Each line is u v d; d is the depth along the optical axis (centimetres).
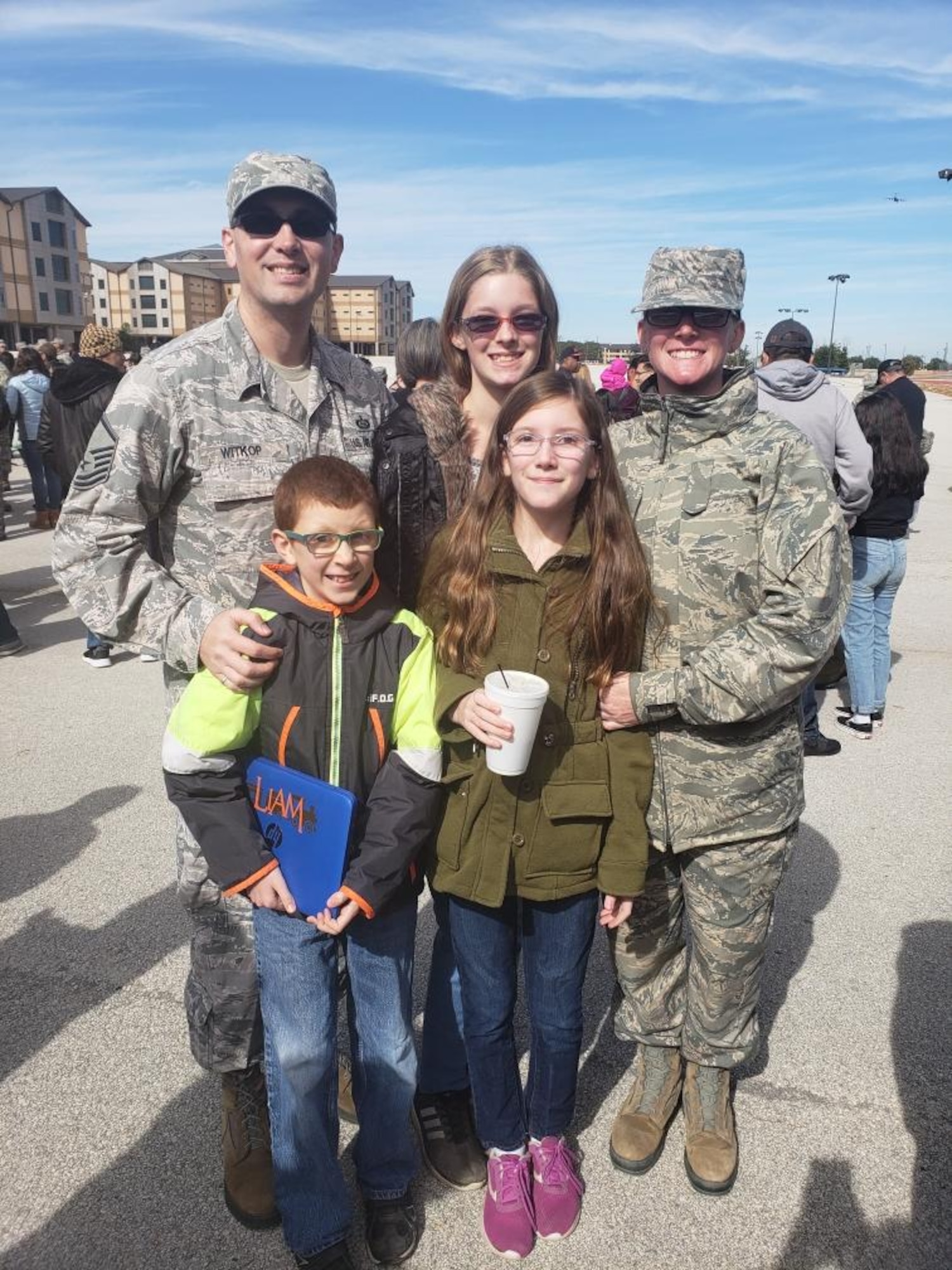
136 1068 245
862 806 405
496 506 187
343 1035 257
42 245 5612
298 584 178
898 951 302
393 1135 192
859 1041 260
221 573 192
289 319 192
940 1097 239
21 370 946
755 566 184
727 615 187
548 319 222
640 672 186
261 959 182
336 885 171
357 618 178
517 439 177
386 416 216
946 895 336
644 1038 224
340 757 178
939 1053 255
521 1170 197
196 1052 204
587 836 182
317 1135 181
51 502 977
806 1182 213
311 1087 179
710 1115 217
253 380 191
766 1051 256
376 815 176
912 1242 198
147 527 189
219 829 173
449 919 195
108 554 182
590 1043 260
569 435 174
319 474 169
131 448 180
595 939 308
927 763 453
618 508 183
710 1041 212
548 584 182
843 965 295
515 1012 268
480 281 214
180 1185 210
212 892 194
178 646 175
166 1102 234
